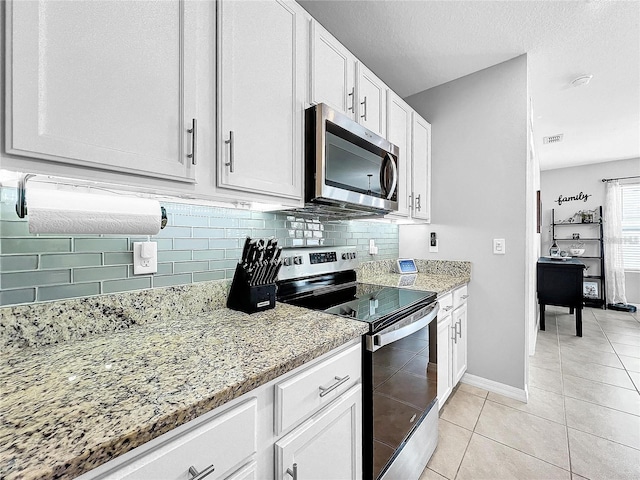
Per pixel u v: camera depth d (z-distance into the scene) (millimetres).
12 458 423
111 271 997
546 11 1657
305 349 830
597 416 1866
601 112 3057
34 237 851
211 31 935
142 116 773
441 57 2086
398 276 2352
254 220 1473
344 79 1489
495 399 2078
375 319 1140
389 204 1686
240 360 757
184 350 823
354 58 1570
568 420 1829
